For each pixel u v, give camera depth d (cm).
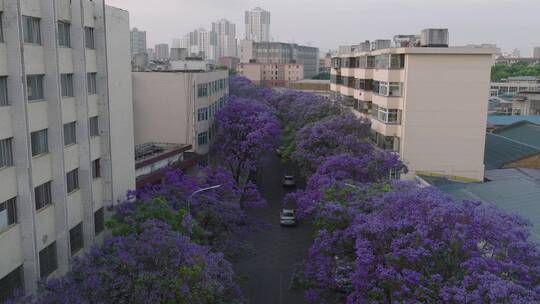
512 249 1747
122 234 2331
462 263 1688
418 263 1775
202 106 4809
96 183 2745
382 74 4353
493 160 4572
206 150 4956
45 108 2238
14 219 2061
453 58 3981
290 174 6047
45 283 1789
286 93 7300
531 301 1452
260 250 3678
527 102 8212
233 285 2072
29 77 2138
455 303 1545
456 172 4097
